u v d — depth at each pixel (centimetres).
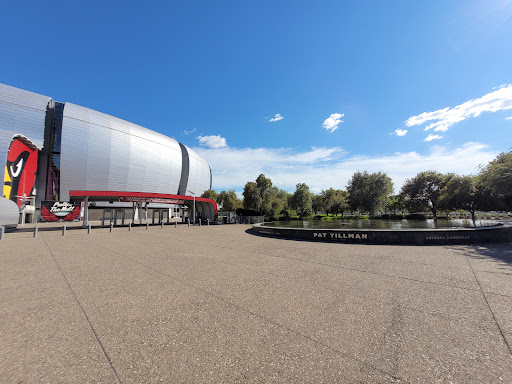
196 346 297
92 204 5303
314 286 543
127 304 444
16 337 323
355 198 4812
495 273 613
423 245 1128
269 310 409
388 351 281
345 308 414
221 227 3122
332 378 233
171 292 511
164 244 1356
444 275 609
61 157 5253
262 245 1265
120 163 6119
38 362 265
